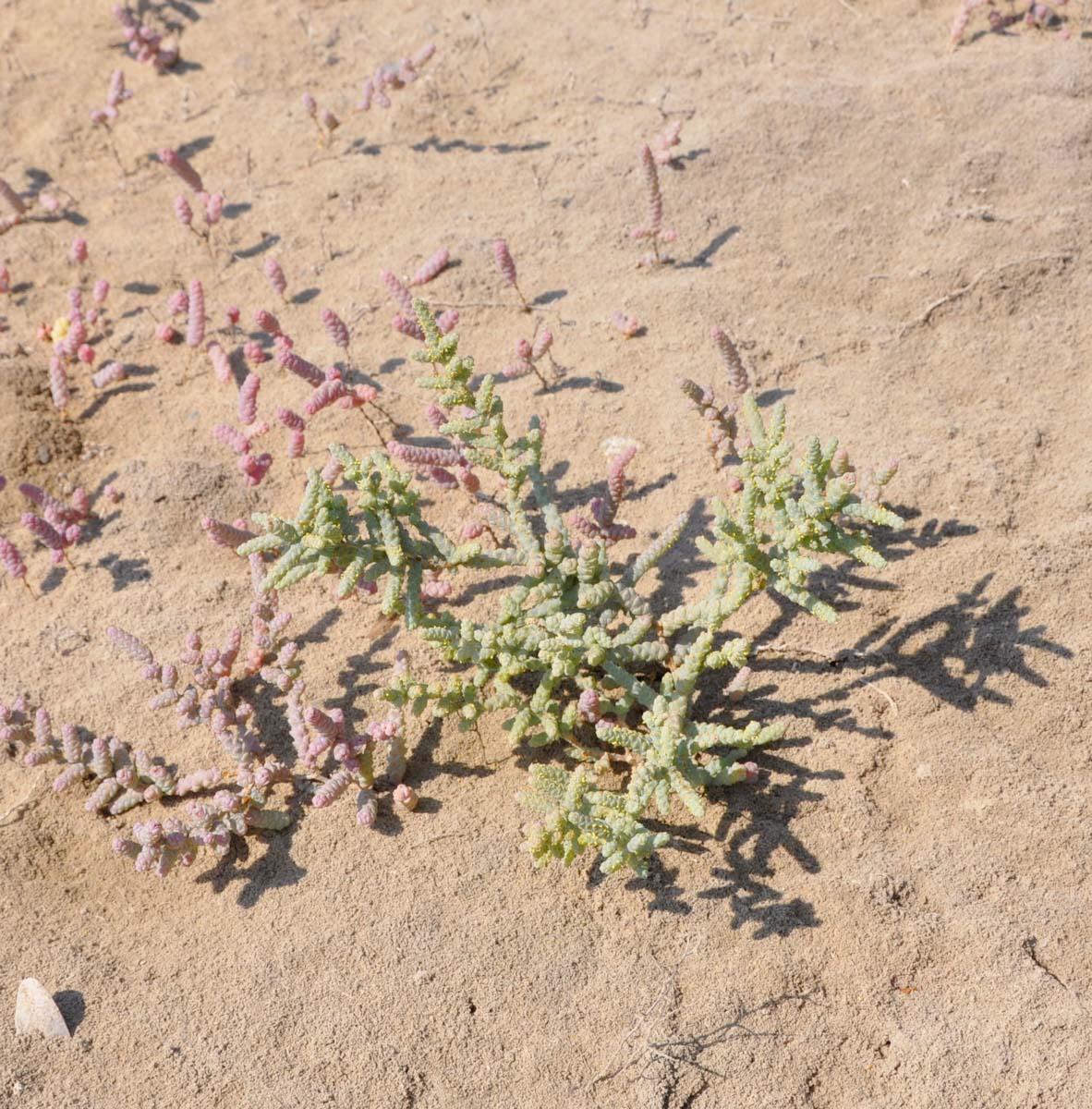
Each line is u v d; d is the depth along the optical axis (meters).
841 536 0.52
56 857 0.53
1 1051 0.50
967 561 0.54
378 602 0.55
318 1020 0.50
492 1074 0.50
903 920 0.51
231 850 0.52
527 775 0.53
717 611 0.52
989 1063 0.49
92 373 0.60
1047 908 0.50
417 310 0.53
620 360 0.59
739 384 0.56
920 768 0.52
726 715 0.53
